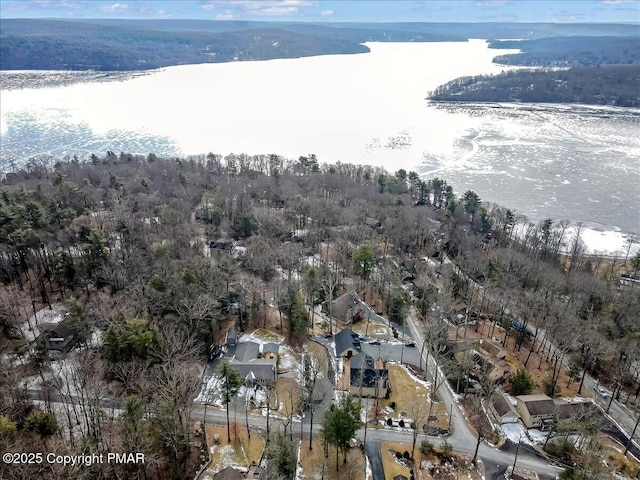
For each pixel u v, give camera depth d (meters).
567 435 83.75
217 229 157.38
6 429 68.12
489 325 123.94
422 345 112.00
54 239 125.31
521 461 81.56
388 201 188.62
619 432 90.44
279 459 73.81
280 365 100.94
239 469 74.94
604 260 169.25
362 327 118.88
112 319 93.69
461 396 96.06
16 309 100.81
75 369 83.50
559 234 180.12
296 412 88.56
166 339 90.88
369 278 136.75
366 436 84.75
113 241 130.62
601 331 116.69
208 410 87.00
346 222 164.12
